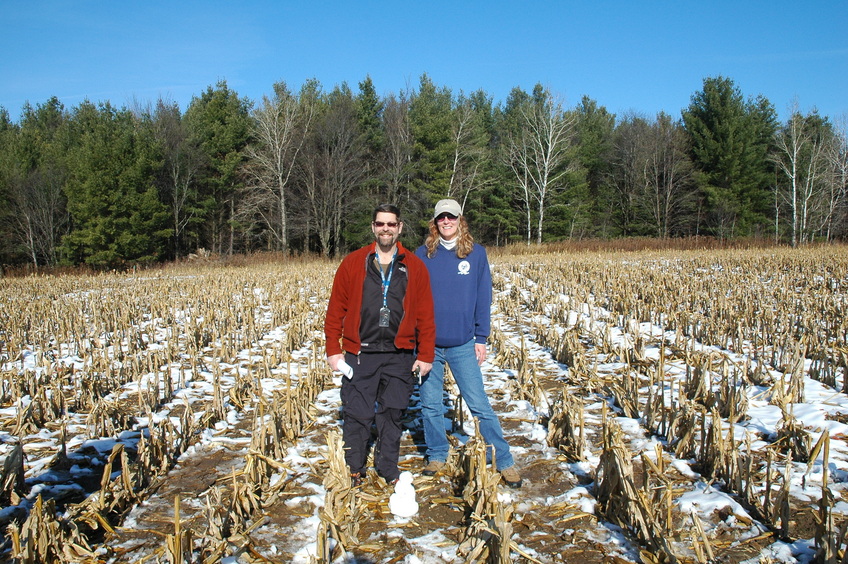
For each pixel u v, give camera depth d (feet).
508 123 167.22
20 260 140.56
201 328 29.35
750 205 154.81
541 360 23.81
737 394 16.02
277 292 46.14
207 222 147.74
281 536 10.48
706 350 24.21
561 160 140.46
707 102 159.74
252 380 20.31
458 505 11.48
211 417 16.39
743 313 29.27
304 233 140.26
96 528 10.53
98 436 15.66
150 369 23.26
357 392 11.88
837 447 13.60
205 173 142.31
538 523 10.82
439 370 12.82
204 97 150.61
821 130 172.55
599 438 14.85
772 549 9.69
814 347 22.26
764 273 52.80
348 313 11.85
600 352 24.97
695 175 156.35
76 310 36.42
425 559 9.74
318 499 11.62
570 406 14.60
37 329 31.04
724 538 10.07
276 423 14.48
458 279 12.42
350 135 136.26
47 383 20.40
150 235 124.16
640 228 165.78
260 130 129.80
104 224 115.44
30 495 12.11
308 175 135.74
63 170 132.77
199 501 11.82
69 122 152.05
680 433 13.88
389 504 11.30
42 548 9.17
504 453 12.34
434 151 135.13
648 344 26.05
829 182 148.46
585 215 162.40
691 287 40.42
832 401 17.17
